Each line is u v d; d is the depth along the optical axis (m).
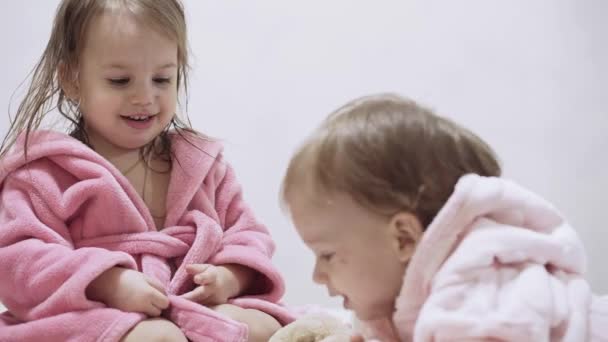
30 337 1.20
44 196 1.31
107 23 1.35
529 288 0.87
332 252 0.95
